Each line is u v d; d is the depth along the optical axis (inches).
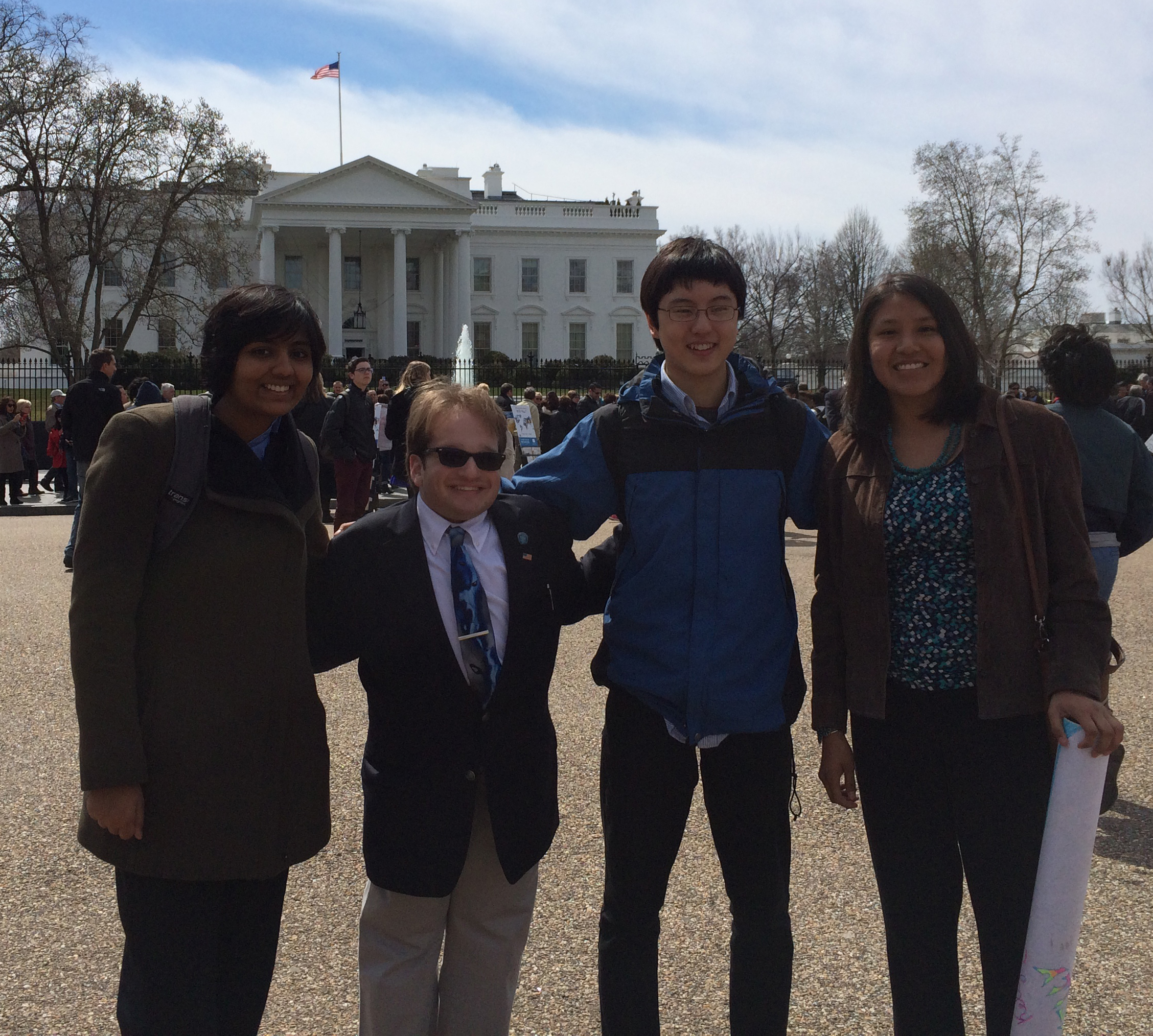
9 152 1321.4
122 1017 83.7
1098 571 149.5
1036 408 97.5
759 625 99.5
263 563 85.3
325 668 97.2
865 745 99.5
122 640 80.3
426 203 2219.5
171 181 1508.4
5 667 255.9
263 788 86.0
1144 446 152.1
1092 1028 107.0
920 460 98.6
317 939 126.5
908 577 97.1
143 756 80.5
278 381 86.6
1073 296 1820.9
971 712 94.8
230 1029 89.3
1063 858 87.3
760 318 2751.0
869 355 100.4
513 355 2463.1
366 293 2400.3
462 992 96.1
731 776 99.2
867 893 138.6
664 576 99.1
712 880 143.9
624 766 100.1
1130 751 194.4
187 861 82.7
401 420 418.0
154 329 1689.2
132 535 82.0
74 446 415.5
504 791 93.5
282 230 2253.9
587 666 262.5
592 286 2485.2
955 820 96.9
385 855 92.2
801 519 108.0
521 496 101.7
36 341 1585.9
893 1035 101.0
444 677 92.1
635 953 98.7
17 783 177.9
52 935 127.3
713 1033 108.2
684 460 100.0
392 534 94.1
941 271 1866.4
